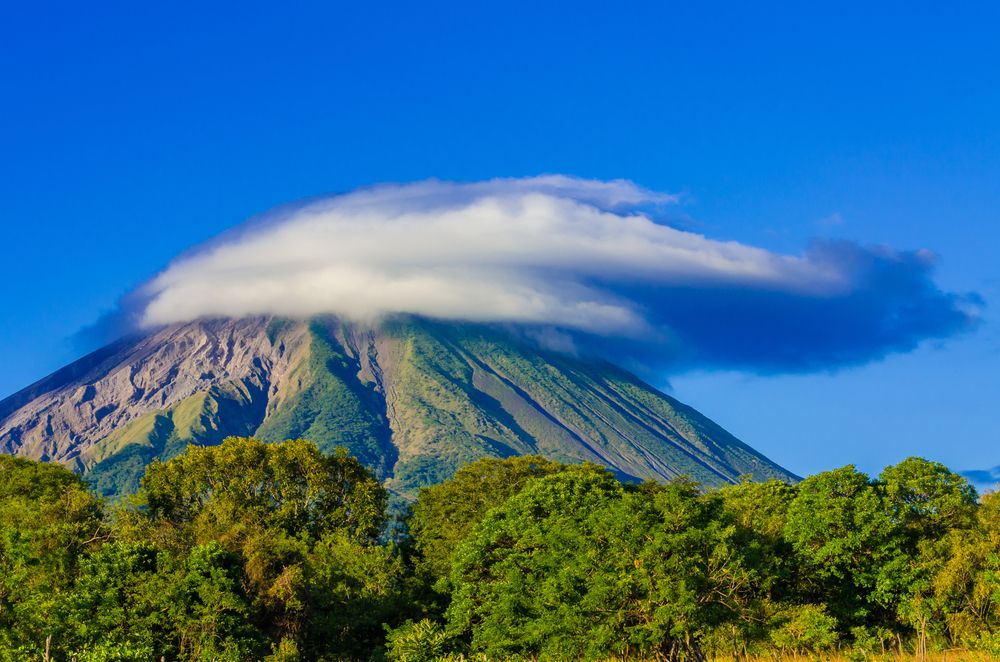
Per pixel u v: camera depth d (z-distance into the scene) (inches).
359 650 2805.1
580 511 2620.6
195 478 3656.5
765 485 3206.2
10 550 1996.8
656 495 2160.4
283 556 2667.3
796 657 2256.4
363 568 2994.6
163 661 2021.4
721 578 2025.1
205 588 2292.1
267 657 2326.5
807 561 2613.2
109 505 3110.2
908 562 2500.0
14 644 1732.3
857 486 2632.9
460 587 2645.2
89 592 2187.5
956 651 2345.0
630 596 2032.5
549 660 2150.6
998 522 2645.2
